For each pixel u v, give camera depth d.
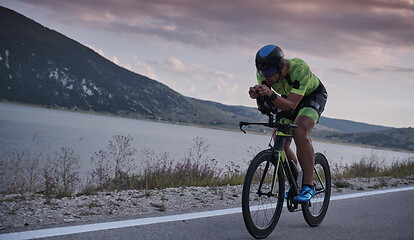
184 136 138.12
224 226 3.54
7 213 3.51
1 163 6.72
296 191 3.59
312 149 3.65
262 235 3.23
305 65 3.46
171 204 4.48
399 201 5.65
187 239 3.05
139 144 66.31
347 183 7.25
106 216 3.68
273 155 3.31
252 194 3.11
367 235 3.63
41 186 5.78
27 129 78.69
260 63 3.32
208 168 8.51
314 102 3.71
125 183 6.99
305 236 3.44
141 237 3.00
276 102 3.16
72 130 97.50
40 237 2.82
